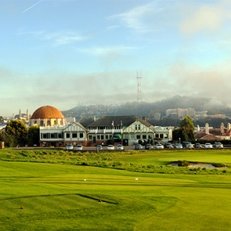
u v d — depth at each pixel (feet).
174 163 312.29
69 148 514.68
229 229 86.43
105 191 132.77
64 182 163.12
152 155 394.32
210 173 228.02
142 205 108.88
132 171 235.61
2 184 147.33
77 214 97.55
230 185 162.09
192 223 91.04
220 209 105.70
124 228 86.48
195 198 122.52
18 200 111.04
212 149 469.16
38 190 131.13
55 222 90.43
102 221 91.97
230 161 323.78
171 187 152.05
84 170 230.48
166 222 91.81
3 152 363.15
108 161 310.04
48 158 324.60
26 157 323.98
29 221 90.89
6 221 90.53
